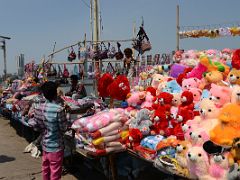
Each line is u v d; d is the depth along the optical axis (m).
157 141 4.59
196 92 5.11
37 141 8.95
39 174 7.18
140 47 9.83
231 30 8.85
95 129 4.92
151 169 4.96
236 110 3.77
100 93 6.33
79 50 11.26
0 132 12.82
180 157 3.86
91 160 6.61
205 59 5.54
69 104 7.09
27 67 16.02
